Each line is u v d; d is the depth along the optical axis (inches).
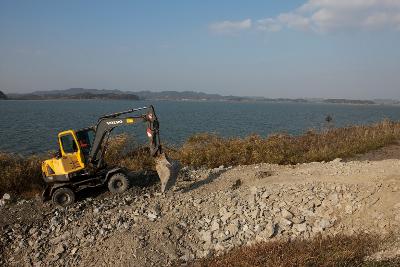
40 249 402.0
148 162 695.1
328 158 684.7
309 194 434.9
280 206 426.6
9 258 398.9
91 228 420.5
